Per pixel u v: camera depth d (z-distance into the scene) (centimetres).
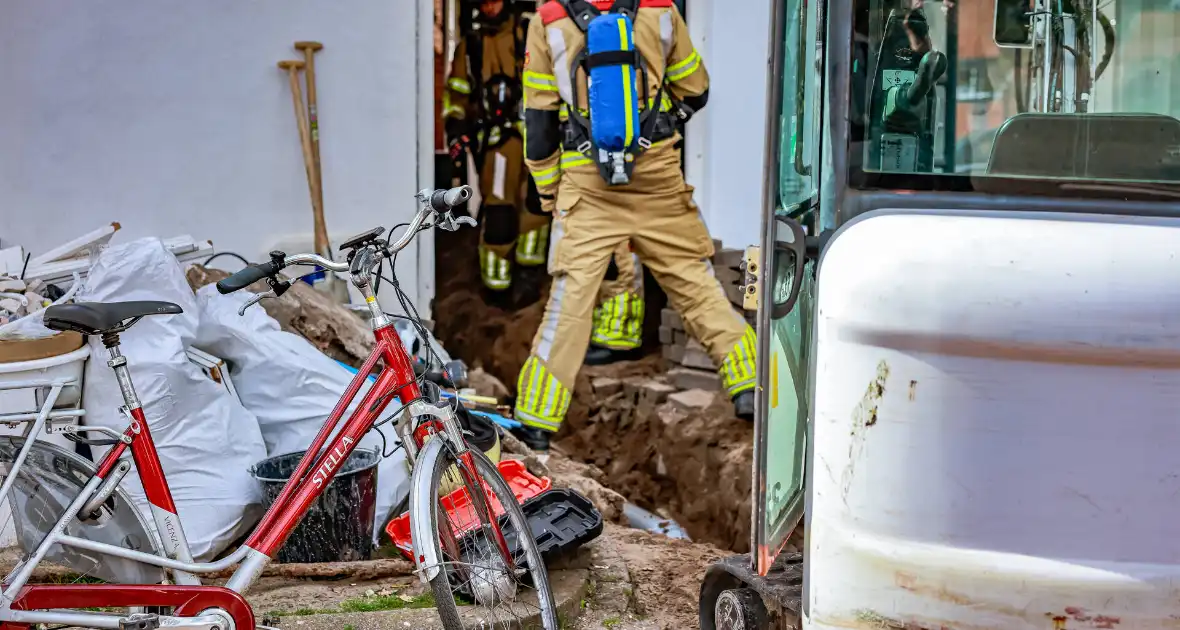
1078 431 220
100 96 605
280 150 631
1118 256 221
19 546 317
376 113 644
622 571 381
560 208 512
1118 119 254
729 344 525
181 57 612
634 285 704
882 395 227
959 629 226
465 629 315
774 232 271
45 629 289
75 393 344
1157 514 220
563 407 518
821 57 269
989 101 304
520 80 855
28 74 595
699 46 720
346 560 366
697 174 730
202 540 363
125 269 371
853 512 231
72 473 304
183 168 619
